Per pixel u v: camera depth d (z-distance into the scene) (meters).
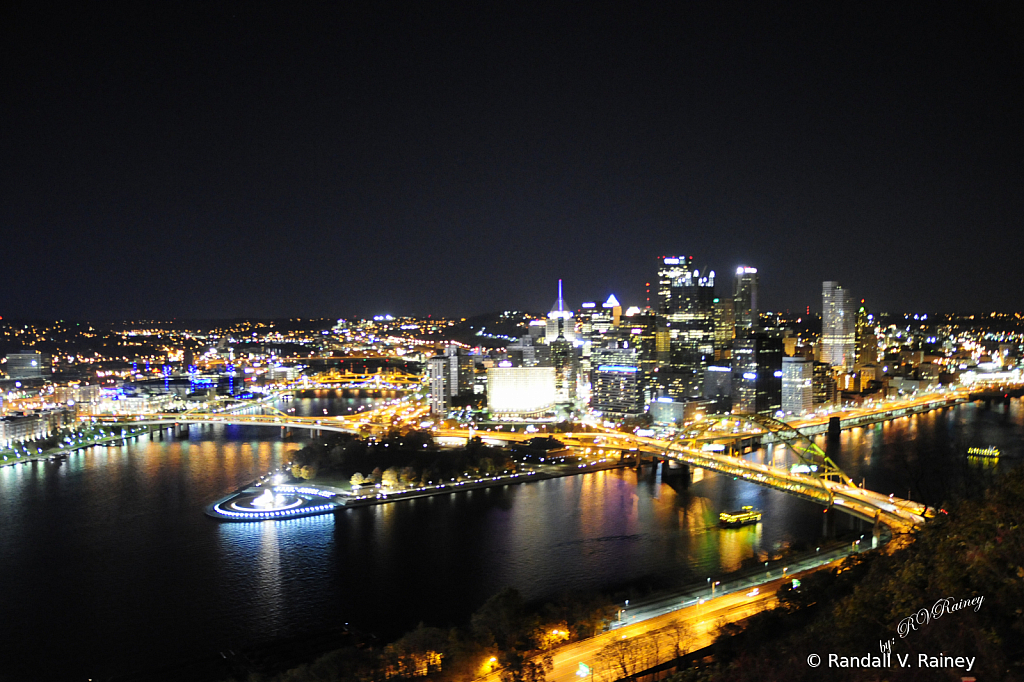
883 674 107.81
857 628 129.62
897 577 132.00
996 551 115.56
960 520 131.38
